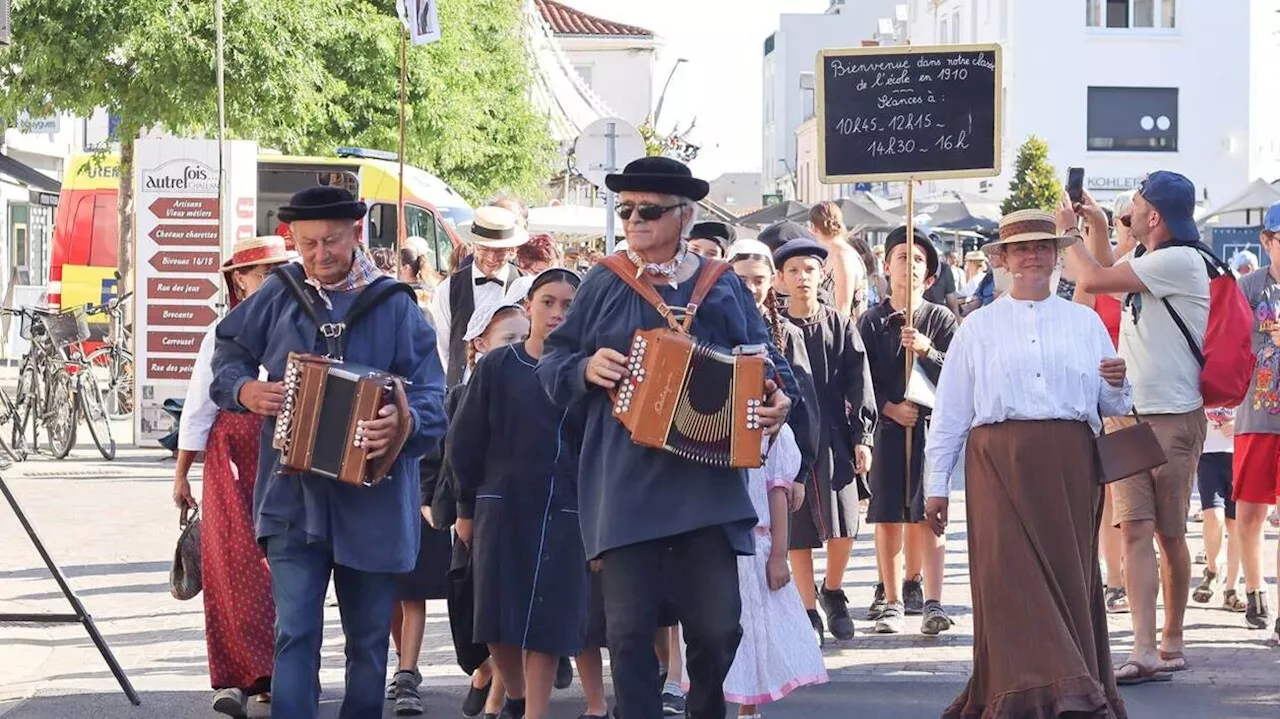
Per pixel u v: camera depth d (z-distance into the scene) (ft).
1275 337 33.58
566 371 21.01
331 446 22.27
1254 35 177.27
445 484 27.17
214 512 27.20
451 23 102.47
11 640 34.35
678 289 21.27
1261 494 34.12
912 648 33.24
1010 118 177.27
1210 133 177.27
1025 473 24.98
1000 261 26.45
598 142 59.00
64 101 82.28
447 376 38.65
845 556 34.27
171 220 65.57
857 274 42.11
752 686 25.75
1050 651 24.39
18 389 65.67
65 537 46.65
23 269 133.59
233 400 23.18
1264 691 29.12
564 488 25.55
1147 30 176.65
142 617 36.65
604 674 32.27
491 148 120.67
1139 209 30.86
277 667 22.74
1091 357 25.35
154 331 66.59
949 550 45.91
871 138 37.65
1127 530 30.04
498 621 25.39
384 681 23.53
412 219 91.15
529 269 37.19
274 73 82.48
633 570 20.77
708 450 20.34
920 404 34.12
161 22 79.66
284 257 28.55
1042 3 175.63
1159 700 28.53
